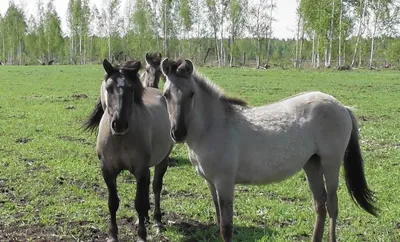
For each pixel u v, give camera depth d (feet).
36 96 76.48
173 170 34.09
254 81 104.73
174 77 17.54
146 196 23.27
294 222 23.97
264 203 26.55
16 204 26.23
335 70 155.12
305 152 19.51
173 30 244.83
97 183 30.60
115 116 19.76
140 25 244.83
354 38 234.58
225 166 18.37
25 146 40.09
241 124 18.85
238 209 25.66
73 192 28.48
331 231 20.22
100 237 22.31
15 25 282.15
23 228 22.93
